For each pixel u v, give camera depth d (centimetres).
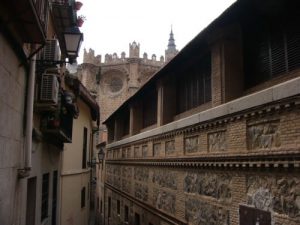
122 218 2180
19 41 675
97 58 5872
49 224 1238
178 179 1213
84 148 2102
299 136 632
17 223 755
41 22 662
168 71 1341
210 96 1092
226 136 887
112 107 5734
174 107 1418
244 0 793
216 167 930
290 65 778
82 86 1625
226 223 872
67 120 1273
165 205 1341
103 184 3133
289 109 660
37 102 897
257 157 743
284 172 671
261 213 732
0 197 604
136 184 1827
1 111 598
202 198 1012
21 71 744
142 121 1916
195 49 1096
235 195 833
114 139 2731
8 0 556
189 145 1122
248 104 781
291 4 773
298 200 632
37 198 995
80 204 1959
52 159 1274
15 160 719
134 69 5722
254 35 927
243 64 959
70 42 962
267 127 729
